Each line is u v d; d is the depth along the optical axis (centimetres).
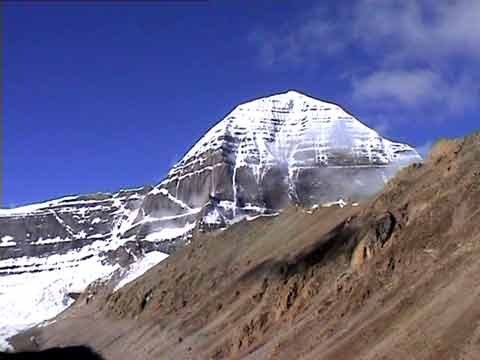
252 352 5628
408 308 4184
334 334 4641
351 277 5359
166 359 7094
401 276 4744
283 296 6069
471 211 4838
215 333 6850
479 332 3356
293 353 4847
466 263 4172
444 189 5500
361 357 3984
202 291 9100
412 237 5134
